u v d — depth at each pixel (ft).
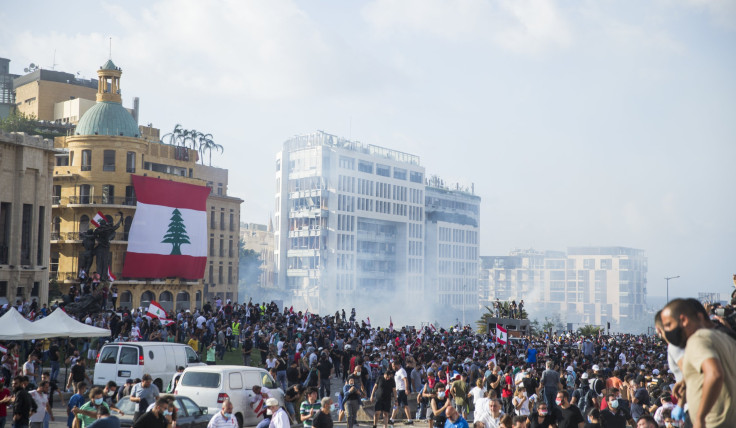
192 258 337.72
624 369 120.78
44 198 248.93
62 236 361.10
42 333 123.54
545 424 69.87
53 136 446.60
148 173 377.50
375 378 133.28
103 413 65.21
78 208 359.46
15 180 235.81
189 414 84.58
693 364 21.36
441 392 89.76
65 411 113.70
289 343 157.69
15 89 524.52
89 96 511.40
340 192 655.76
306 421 83.46
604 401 80.74
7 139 230.27
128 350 108.17
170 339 159.63
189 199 336.49
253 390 95.71
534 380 95.61
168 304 374.02
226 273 477.36
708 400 20.49
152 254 323.37
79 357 112.37
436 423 88.43
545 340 229.45
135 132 377.50
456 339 202.90
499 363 142.20
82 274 207.10
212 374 95.14
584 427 70.85
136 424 58.65
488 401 76.07
